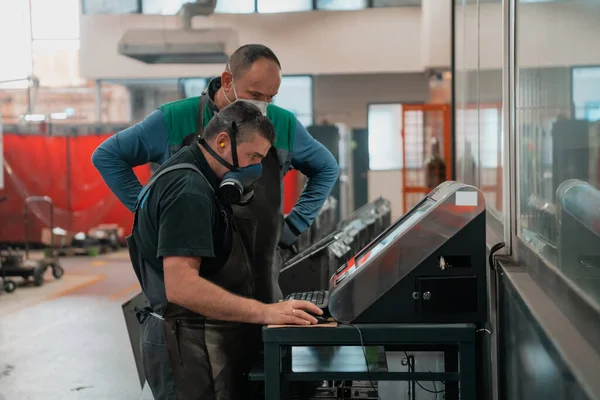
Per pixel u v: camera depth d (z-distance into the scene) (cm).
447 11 1154
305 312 194
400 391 315
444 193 201
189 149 203
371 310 192
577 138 140
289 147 271
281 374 192
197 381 207
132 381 468
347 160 1422
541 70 187
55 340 583
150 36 1198
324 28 1338
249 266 214
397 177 1336
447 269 192
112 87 1520
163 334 207
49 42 1455
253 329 218
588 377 96
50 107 1495
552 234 170
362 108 1540
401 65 1331
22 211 1190
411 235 192
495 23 297
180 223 191
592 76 126
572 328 126
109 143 272
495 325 223
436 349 221
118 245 1223
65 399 432
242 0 1341
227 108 201
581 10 136
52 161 1181
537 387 139
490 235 291
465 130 554
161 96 1537
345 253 302
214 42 1204
